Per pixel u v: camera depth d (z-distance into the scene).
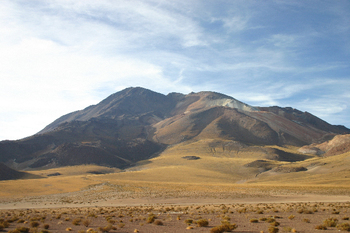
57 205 64.81
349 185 110.44
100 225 31.08
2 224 29.05
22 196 84.12
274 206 53.91
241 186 110.31
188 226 27.92
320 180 136.62
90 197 81.44
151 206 59.44
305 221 31.31
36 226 29.36
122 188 101.75
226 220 30.50
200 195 81.81
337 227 25.98
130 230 26.84
